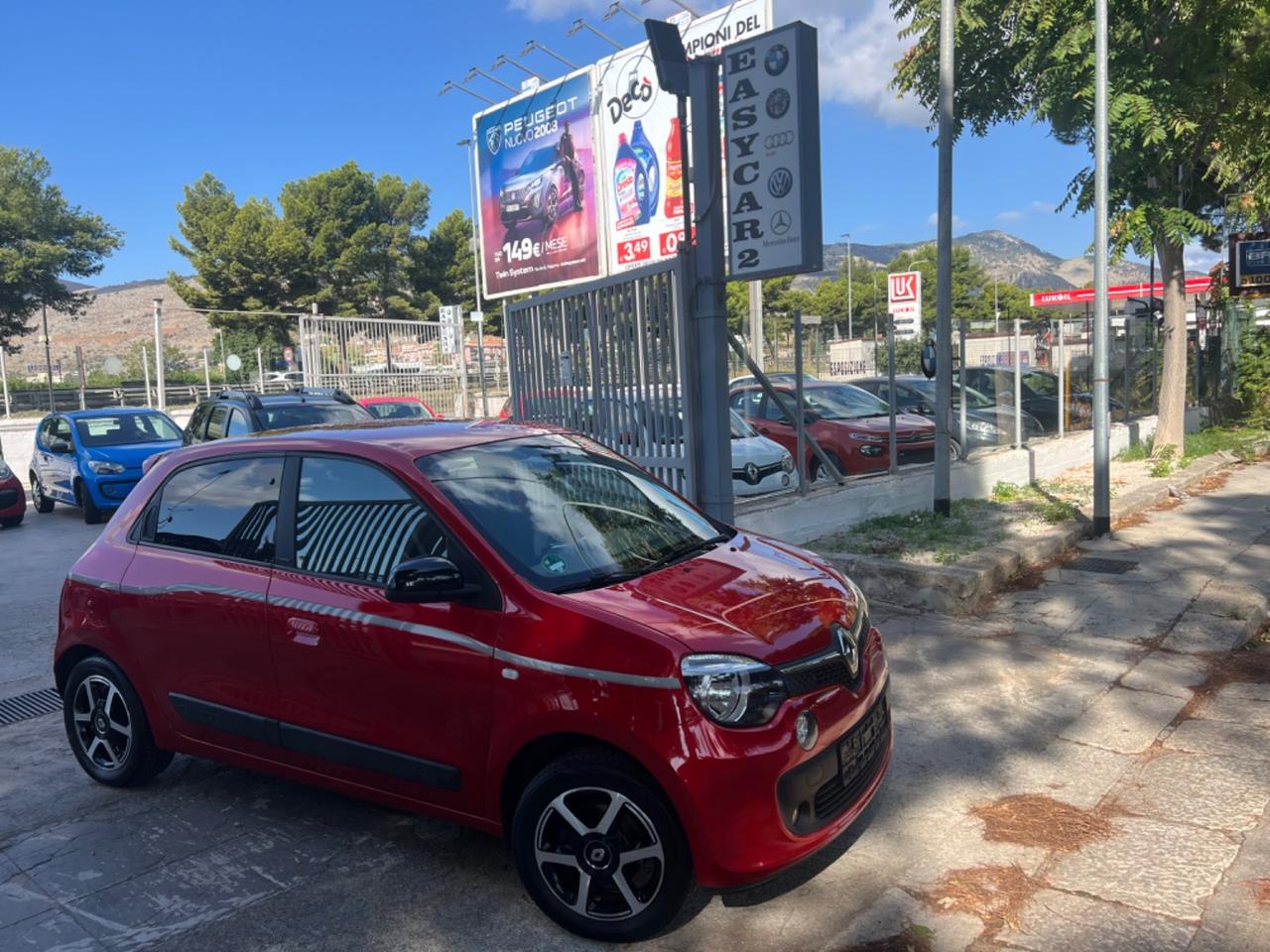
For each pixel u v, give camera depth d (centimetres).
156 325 3016
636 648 322
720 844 309
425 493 387
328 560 403
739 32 1330
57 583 1009
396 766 375
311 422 1184
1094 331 884
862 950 323
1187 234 1175
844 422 1038
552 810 339
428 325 2178
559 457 450
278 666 404
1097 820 407
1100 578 770
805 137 688
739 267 735
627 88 1502
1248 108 1229
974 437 1132
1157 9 1130
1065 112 1127
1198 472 1210
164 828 440
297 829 433
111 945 347
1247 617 662
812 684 336
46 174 5609
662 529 432
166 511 473
